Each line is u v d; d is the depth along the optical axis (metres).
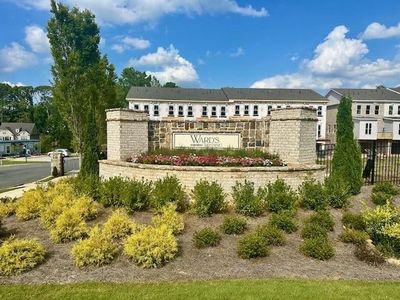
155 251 5.77
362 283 5.21
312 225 7.36
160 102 38.50
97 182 10.35
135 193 8.73
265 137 12.62
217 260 6.10
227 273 5.57
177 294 4.70
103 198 9.15
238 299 4.56
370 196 10.47
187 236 7.28
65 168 27.33
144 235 6.14
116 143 12.29
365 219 7.28
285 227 7.52
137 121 12.62
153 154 12.12
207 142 12.92
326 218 7.76
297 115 10.85
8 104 80.50
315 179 10.09
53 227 7.66
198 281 5.21
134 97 38.25
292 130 11.07
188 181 9.74
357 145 10.99
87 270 5.63
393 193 10.29
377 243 6.86
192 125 13.00
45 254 6.29
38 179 20.34
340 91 43.28
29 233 7.59
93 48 24.92
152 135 13.10
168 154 12.10
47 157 47.22
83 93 17.95
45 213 7.98
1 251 5.56
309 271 5.70
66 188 10.52
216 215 8.52
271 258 6.23
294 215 8.36
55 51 18.42
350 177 10.67
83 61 24.20
